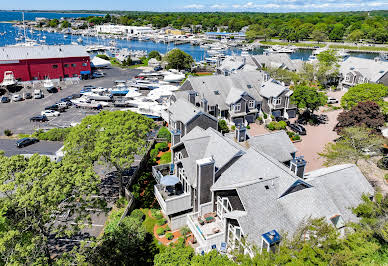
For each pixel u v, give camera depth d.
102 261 29.30
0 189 23.98
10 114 75.69
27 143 58.72
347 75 100.19
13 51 103.19
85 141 39.03
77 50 113.75
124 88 95.25
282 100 72.94
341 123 54.06
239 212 28.47
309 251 20.84
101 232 35.72
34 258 23.50
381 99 64.31
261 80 79.00
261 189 29.02
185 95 66.88
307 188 30.28
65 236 34.75
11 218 24.98
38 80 105.88
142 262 31.95
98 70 128.38
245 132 42.06
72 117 74.81
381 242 26.44
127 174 48.50
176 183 37.12
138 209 39.88
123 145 37.25
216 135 39.47
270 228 27.05
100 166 51.06
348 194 32.59
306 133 66.31
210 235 30.36
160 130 63.12
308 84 102.81
